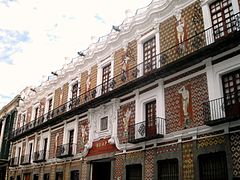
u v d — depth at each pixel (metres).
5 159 36.31
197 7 15.82
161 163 15.37
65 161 23.94
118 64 21.11
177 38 16.55
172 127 15.12
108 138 19.69
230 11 14.10
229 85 13.22
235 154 11.79
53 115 27.92
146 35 18.98
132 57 19.77
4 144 38.81
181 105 14.99
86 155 21.52
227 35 12.61
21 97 38.19
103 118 20.91
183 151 14.12
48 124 28.05
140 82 17.59
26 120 34.91
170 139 14.99
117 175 17.98
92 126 21.69
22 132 33.59
